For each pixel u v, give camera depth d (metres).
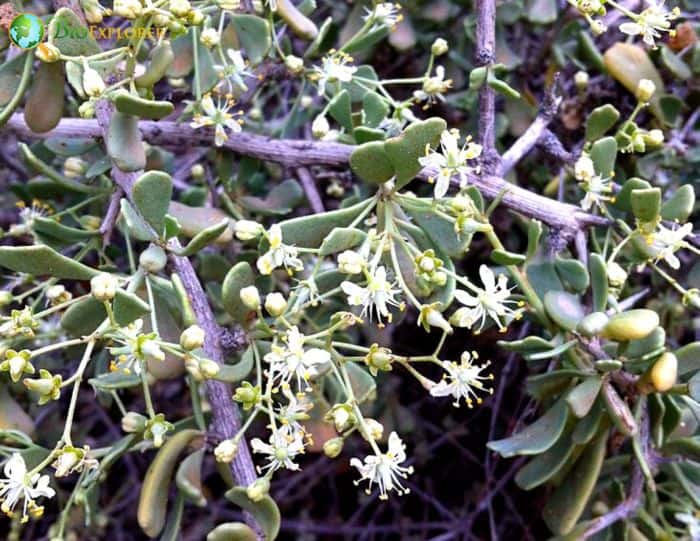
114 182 0.26
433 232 0.22
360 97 0.26
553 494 0.24
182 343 0.19
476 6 0.24
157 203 0.20
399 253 0.22
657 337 0.21
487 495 0.32
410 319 0.34
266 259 0.20
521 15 0.29
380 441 0.35
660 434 0.22
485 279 0.21
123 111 0.20
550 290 0.23
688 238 0.26
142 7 0.20
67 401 0.36
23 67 0.22
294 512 0.40
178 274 0.22
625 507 0.24
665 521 0.24
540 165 0.32
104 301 0.19
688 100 0.30
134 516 0.40
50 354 0.29
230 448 0.20
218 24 0.27
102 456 0.25
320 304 0.27
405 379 0.36
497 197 0.22
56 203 0.30
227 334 0.22
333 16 0.33
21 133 0.25
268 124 0.33
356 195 0.29
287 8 0.25
